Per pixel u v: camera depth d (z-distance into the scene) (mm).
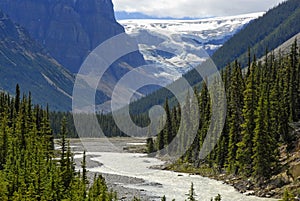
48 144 70938
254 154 72625
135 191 67875
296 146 73938
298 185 61781
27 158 60594
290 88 86188
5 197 50906
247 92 78375
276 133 79000
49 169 56750
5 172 58531
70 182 55688
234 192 66688
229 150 81688
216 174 83312
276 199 60469
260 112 71438
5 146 73062
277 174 68312
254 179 69938
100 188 51750
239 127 83625
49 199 50344
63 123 64688
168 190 68812
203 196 63594
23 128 78000
